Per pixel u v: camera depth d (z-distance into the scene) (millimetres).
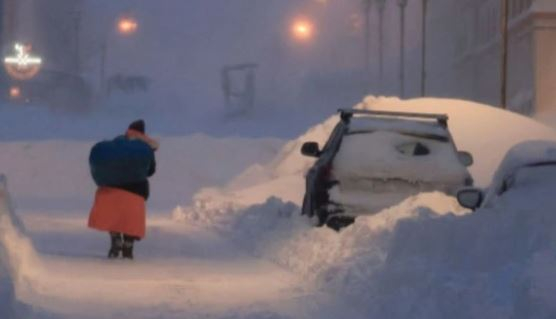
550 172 23016
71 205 65875
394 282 22281
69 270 30172
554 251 17328
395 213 30812
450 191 34312
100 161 33406
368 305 22828
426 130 35438
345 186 34281
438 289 19688
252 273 30734
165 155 83688
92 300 24641
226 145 85812
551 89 120062
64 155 83125
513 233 19578
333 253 29484
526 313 15852
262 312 23250
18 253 27359
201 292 26406
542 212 19359
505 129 63156
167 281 28422
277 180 64688
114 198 33562
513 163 23891
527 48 127500
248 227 43094
